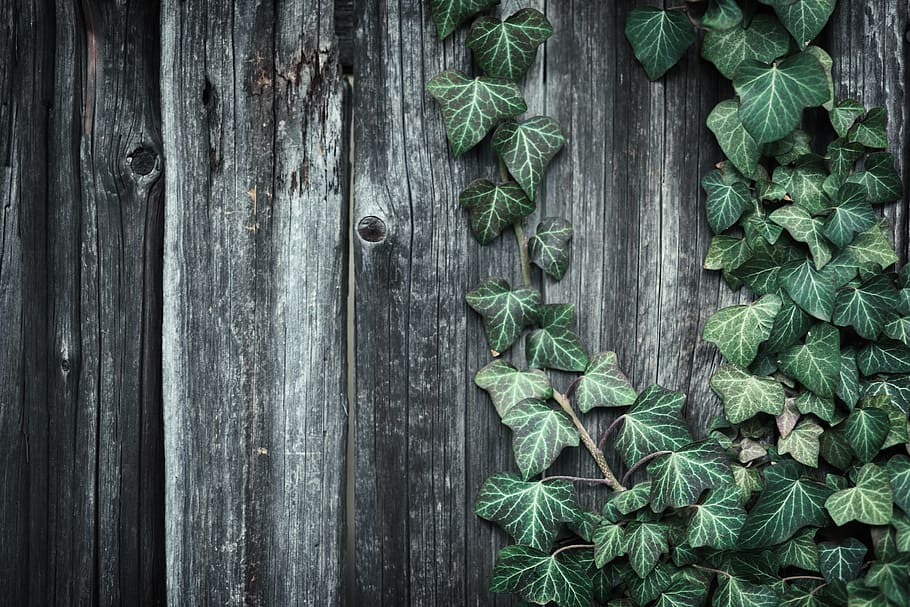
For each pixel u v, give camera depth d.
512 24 1.40
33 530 1.44
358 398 1.44
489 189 1.42
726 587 1.42
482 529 1.44
